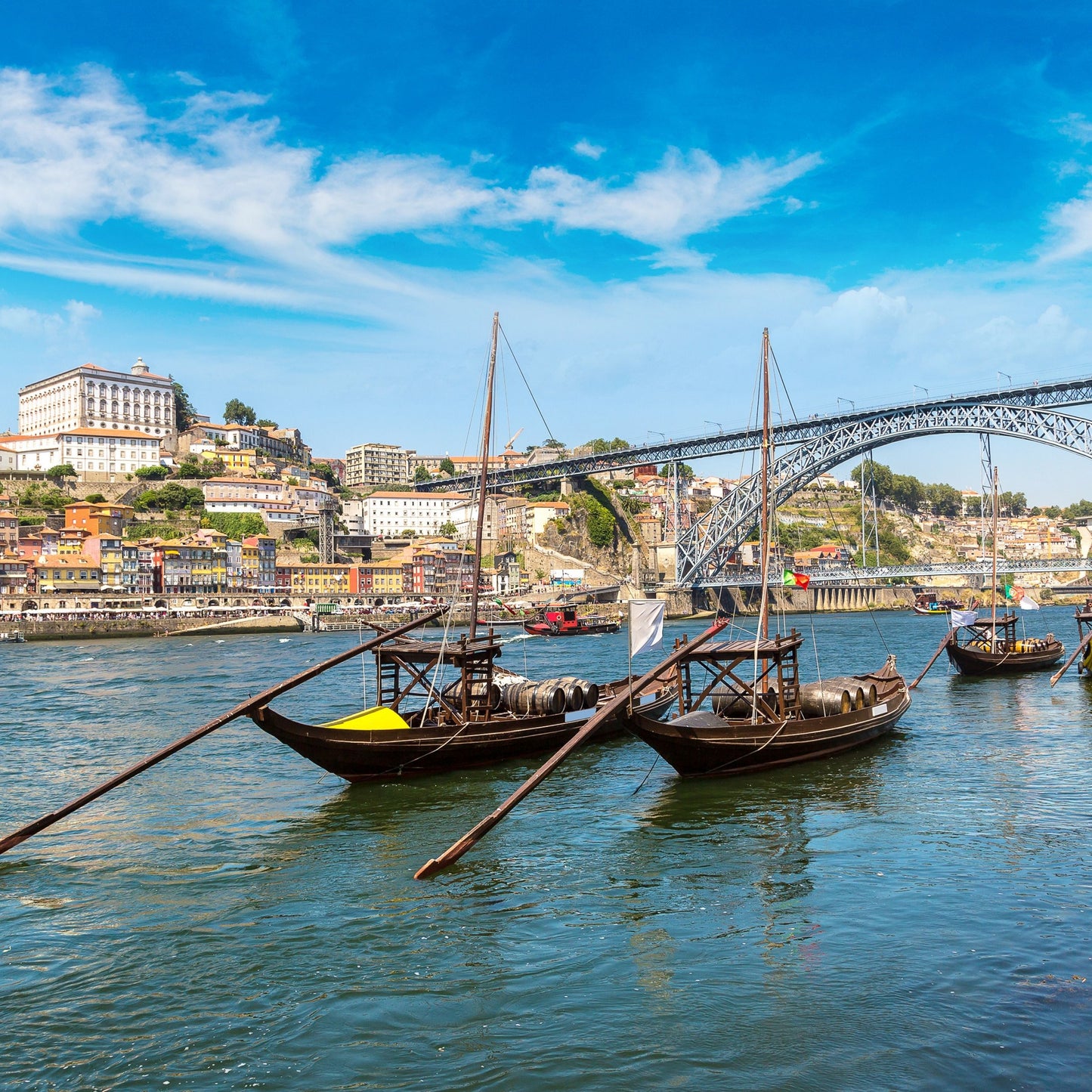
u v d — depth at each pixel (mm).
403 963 18859
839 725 38156
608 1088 14352
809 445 166375
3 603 147375
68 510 179500
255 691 65000
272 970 18641
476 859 25531
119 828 29438
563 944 19656
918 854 25203
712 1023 16203
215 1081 14789
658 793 32938
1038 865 24016
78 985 18141
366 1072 14961
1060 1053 15023
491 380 47875
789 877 23594
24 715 55250
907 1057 15008
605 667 80312
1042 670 72500
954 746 41031
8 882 24469
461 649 37938
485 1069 14938
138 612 149625
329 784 34812
